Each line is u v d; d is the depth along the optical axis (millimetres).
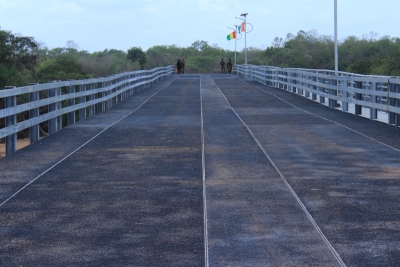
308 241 7191
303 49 149500
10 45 67875
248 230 7680
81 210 8773
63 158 13359
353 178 10938
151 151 14281
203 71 151750
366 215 8367
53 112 17516
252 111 24828
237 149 14523
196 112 24594
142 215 8469
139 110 25703
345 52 133625
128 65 123750
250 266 6340
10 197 9617
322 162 12633
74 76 69562
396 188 10086
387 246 6969
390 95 18859
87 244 7160
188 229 7750
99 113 24297
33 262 6531
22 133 40438
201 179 10945
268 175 11281
